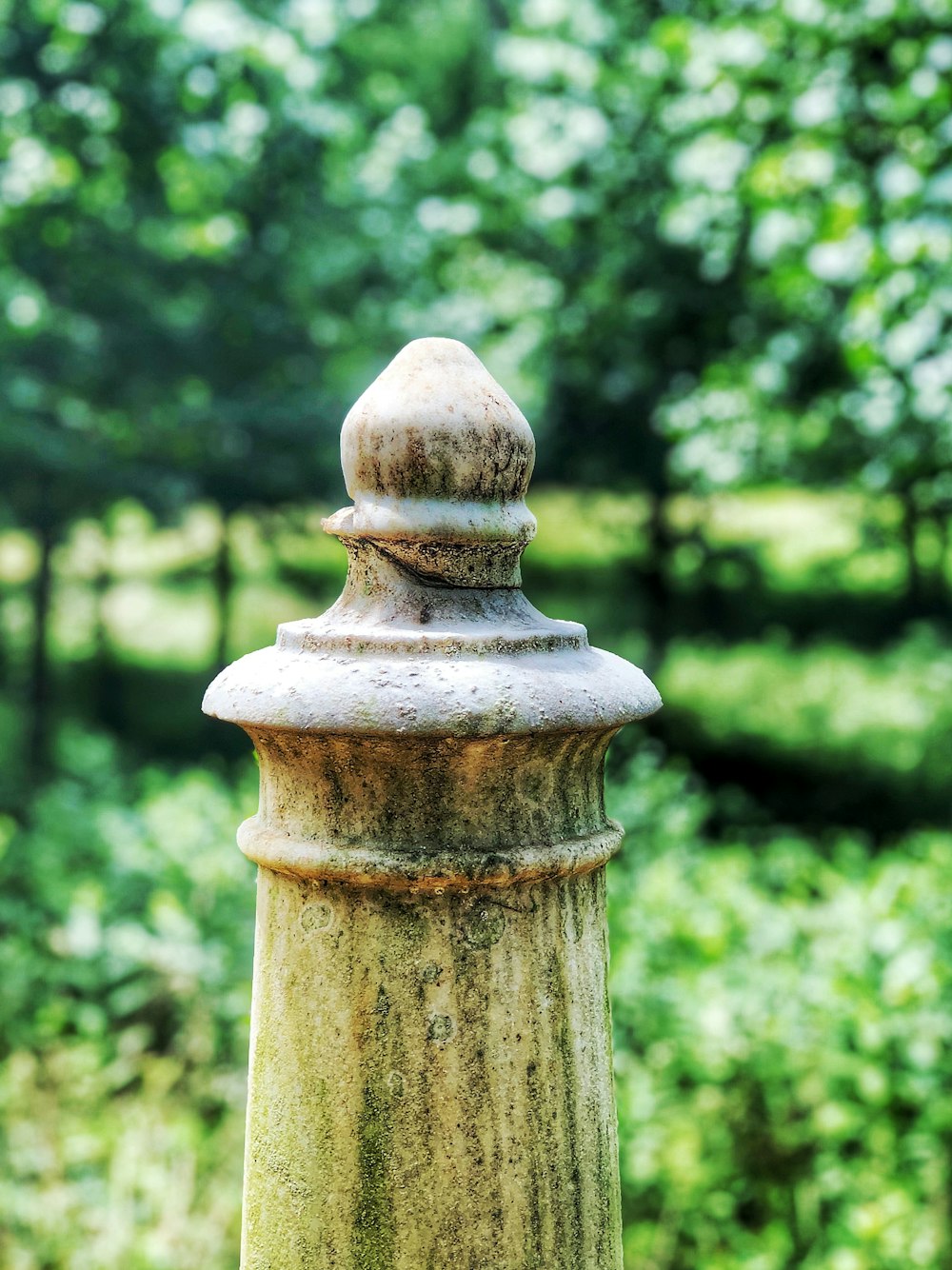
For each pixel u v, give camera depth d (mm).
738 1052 3277
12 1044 3945
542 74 9773
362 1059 1072
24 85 9211
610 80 9234
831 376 7855
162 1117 3596
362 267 9969
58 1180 3453
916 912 3633
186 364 9531
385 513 1089
